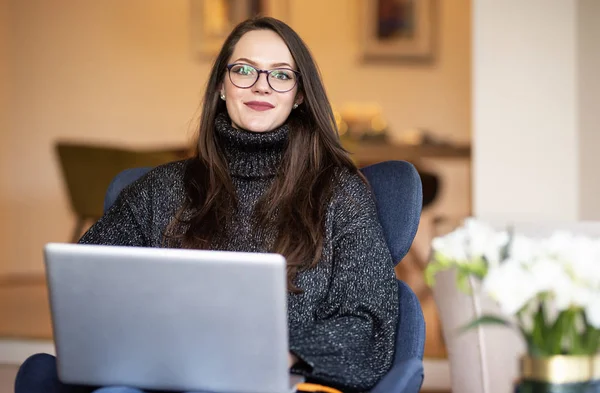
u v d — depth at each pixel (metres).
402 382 1.78
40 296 5.89
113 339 1.71
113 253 1.67
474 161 3.78
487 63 3.76
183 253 1.64
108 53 6.80
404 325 2.00
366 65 6.96
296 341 1.88
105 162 5.19
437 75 6.94
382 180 2.25
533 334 1.42
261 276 1.61
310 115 2.25
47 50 6.74
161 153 5.25
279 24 2.24
